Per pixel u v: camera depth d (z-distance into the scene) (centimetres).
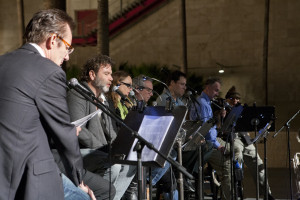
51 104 328
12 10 2216
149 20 2145
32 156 322
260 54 2038
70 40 355
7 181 315
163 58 2133
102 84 548
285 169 1231
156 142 421
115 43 2178
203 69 2088
